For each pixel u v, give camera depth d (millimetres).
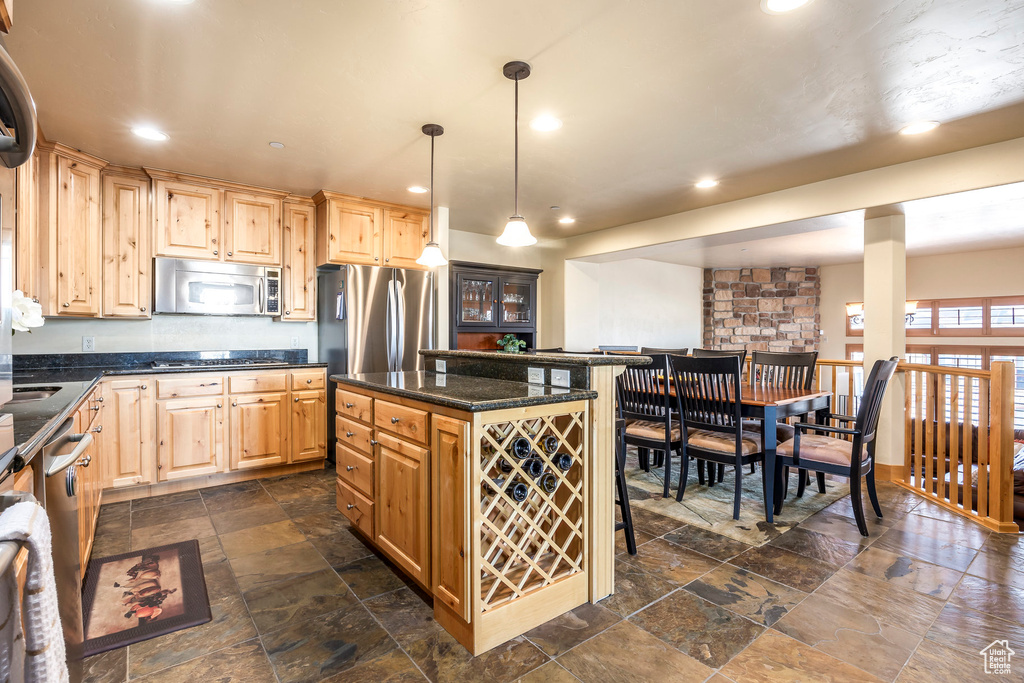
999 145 2820
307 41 1879
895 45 1896
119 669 1571
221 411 3416
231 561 2320
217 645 1698
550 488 1861
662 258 7207
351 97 2326
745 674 1549
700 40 1875
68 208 2926
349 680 1532
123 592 2033
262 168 3326
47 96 2293
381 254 4180
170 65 2039
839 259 7258
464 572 1647
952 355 6934
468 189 3818
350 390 2529
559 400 1826
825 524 2785
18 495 723
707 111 2469
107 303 3188
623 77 2148
